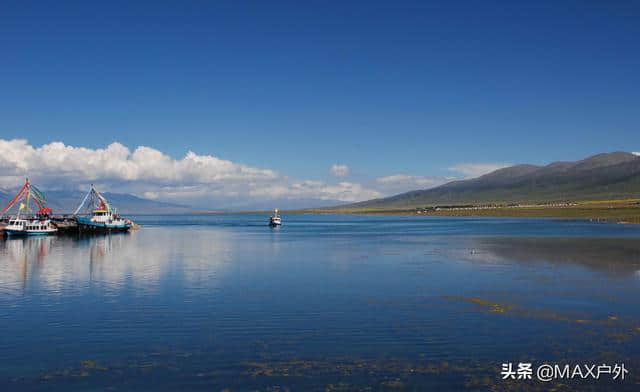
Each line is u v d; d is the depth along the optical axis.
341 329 26.98
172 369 21.05
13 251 76.50
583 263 53.62
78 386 19.38
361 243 90.69
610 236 98.19
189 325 28.02
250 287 40.53
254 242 96.31
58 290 39.22
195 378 20.06
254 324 28.16
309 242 95.19
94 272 50.22
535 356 22.38
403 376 20.20
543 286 39.50
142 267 54.34
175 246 86.62
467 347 23.66
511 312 30.52
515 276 45.06
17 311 31.59
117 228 137.00
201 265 56.22
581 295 35.62
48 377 20.25
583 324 27.53
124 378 20.09
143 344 24.45
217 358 22.33
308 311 31.34
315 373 20.52
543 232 116.19
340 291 38.34
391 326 27.52
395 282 42.62
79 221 128.75
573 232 114.25
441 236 109.44
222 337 25.56
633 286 39.16
